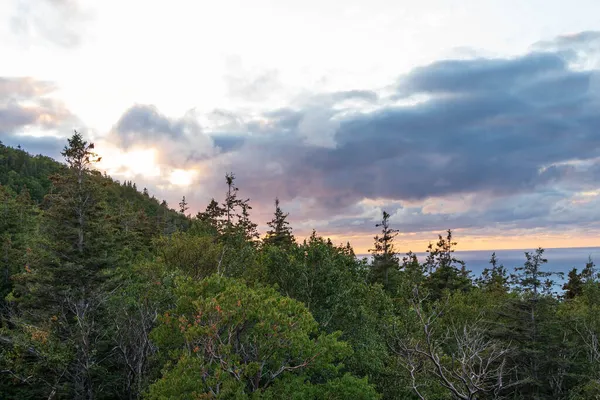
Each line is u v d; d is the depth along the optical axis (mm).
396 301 27938
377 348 22984
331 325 23266
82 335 21469
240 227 36938
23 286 26422
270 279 25953
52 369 21594
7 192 64625
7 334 23500
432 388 21016
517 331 24344
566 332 24969
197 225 38719
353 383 15500
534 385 24062
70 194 26891
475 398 14609
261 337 14211
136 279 26094
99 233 26641
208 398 11477
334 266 24594
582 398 20812
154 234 59156
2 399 21656
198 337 13156
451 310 31328
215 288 16516
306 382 15867
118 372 23562
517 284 25031
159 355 16688
